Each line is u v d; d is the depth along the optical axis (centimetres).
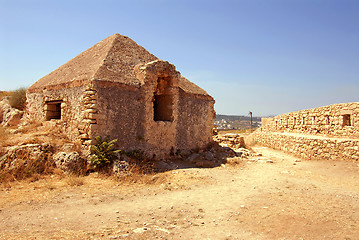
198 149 1479
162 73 1284
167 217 636
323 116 1752
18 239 468
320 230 568
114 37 1411
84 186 845
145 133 1179
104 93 1048
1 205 659
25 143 1019
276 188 946
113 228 550
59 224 562
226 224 602
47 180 882
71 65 1440
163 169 1109
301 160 1578
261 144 2416
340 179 1105
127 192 818
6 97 1902
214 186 945
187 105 1417
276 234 549
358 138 1457
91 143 995
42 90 1352
